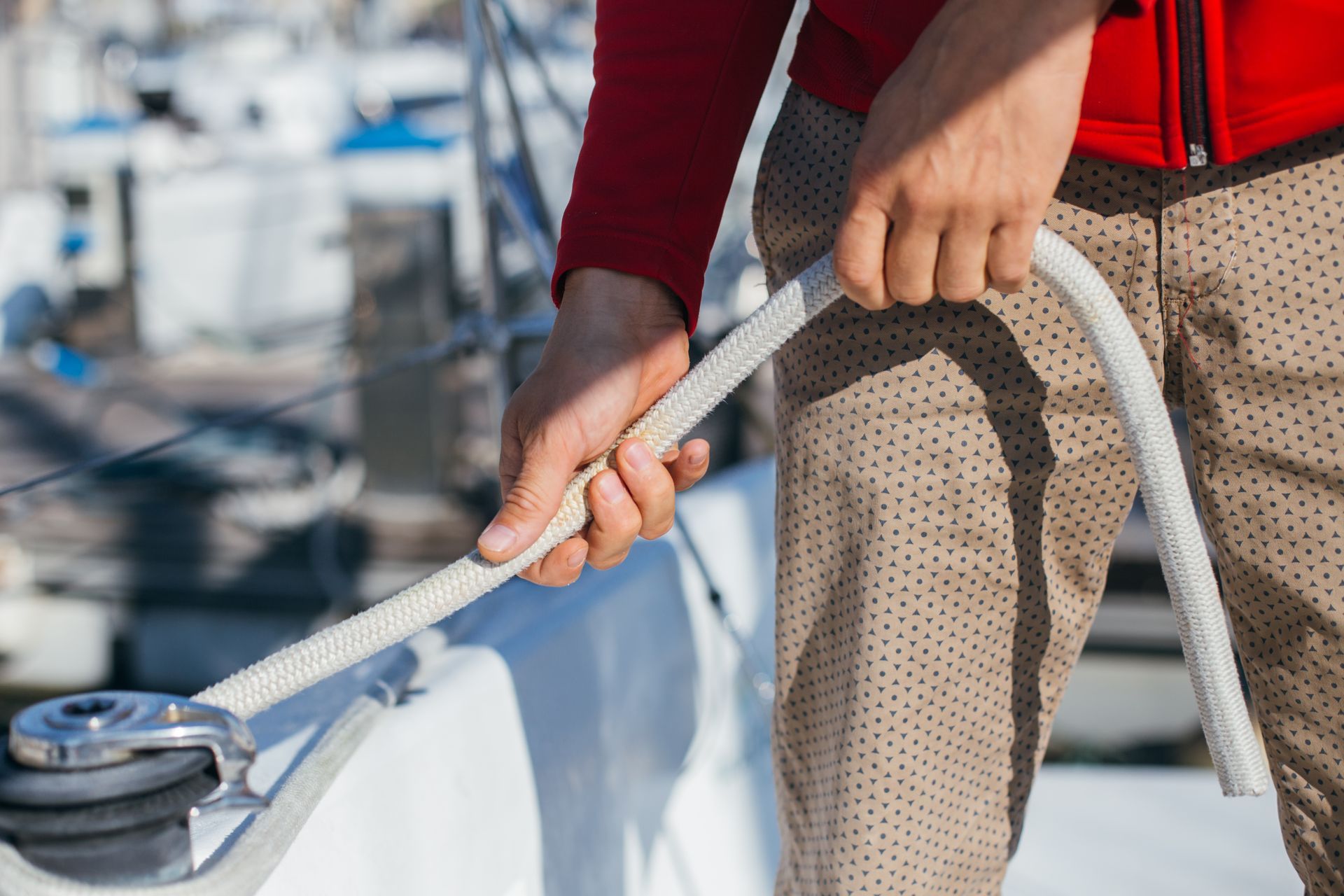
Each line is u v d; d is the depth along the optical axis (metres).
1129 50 0.77
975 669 0.94
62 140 6.87
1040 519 0.92
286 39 9.25
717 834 1.64
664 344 0.91
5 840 0.62
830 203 0.89
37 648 4.15
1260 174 0.81
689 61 0.91
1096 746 3.53
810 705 1.00
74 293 6.82
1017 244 0.71
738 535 1.81
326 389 1.58
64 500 4.82
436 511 4.54
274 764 0.93
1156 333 0.86
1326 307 0.82
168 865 0.64
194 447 5.07
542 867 1.20
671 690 1.52
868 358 0.89
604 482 0.85
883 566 0.91
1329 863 0.92
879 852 0.95
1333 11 0.74
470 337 1.81
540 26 7.02
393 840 0.96
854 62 0.87
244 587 4.19
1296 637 0.89
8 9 7.77
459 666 1.12
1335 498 0.85
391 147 4.33
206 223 6.57
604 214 0.90
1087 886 1.73
